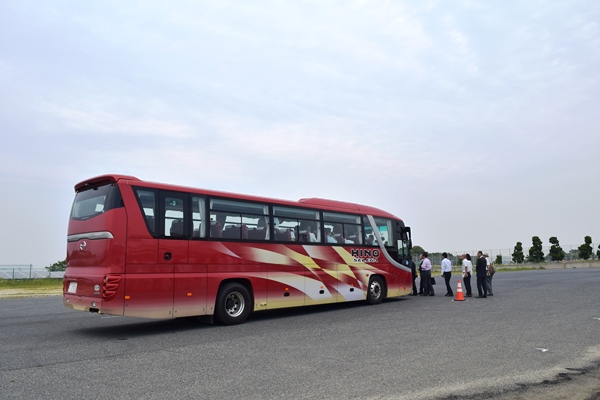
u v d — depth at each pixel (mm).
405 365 7230
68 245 11422
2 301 21562
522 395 5742
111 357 8086
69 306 11023
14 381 6500
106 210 10352
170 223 11164
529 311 13508
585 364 7223
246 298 12547
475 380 6371
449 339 9344
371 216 17234
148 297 10508
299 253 14211
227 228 12406
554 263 62125
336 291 15219
